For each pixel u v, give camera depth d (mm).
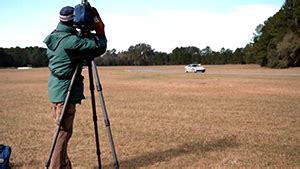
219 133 9031
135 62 130750
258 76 41094
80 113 12602
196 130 9406
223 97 18203
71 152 7090
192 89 23562
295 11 76188
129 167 6191
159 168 6141
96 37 4621
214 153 7102
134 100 16953
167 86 26516
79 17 4445
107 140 8156
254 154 7004
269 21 84125
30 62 119812
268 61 76938
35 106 14758
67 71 4777
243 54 119750
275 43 76812
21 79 40594
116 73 55219
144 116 11859
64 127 4891
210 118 11414
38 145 7688
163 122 10641
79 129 9469
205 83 29453
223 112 12758
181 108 13945
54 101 4863
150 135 8750
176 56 132125
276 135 8820
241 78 36781
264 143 7973
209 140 8258
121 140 8180
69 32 4820
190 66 57750
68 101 4672
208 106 14547
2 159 5492
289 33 73438
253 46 92812
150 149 7406
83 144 7758
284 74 46500
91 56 4648
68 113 4844
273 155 6934
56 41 4715
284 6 80062
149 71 64125
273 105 14766
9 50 120438
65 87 4836
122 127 9805
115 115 12086
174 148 7508
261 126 10008
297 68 70750
